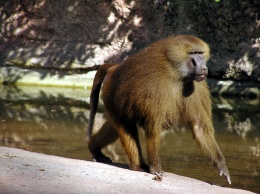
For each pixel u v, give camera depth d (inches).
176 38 636.7
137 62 638.5
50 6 1678.2
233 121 1189.1
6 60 1680.6
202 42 634.2
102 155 756.0
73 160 671.1
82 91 1583.4
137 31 1658.5
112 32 1663.4
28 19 1686.8
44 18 1680.6
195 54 629.6
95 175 580.1
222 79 1628.9
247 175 752.3
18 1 1686.8
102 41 1663.4
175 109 636.7
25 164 591.2
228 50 1630.2
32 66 1673.2
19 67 1679.4
